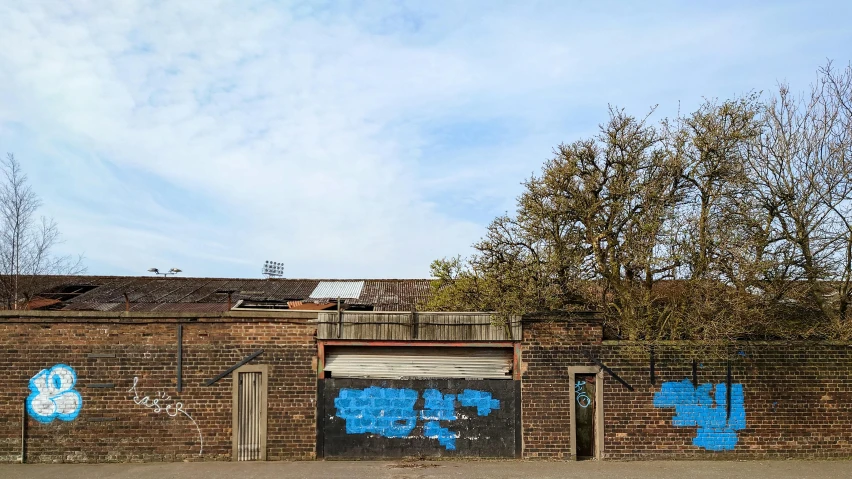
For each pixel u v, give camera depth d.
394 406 13.66
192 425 13.48
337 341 13.70
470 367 13.76
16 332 13.50
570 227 14.62
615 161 14.54
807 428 13.46
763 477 11.96
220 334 13.65
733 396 13.52
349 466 12.94
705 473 12.26
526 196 14.70
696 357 13.49
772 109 14.65
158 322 13.61
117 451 13.39
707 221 14.17
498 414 13.63
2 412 13.39
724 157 14.31
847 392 13.52
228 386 13.55
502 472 12.38
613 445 13.48
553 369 13.65
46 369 13.47
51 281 26.58
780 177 14.39
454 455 13.59
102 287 25.92
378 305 25.73
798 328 14.09
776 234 14.20
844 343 13.54
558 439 13.55
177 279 27.86
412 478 11.93
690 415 13.51
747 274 13.52
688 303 14.17
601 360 13.62
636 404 13.55
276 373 13.62
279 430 13.54
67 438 13.38
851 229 14.06
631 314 14.28
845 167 13.98
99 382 13.47
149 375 13.52
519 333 13.70
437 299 18.53
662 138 14.52
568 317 13.72
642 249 14.12
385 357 13.79
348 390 13.67
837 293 14.36
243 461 13.39
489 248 14.75
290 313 13.72
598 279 14.77
